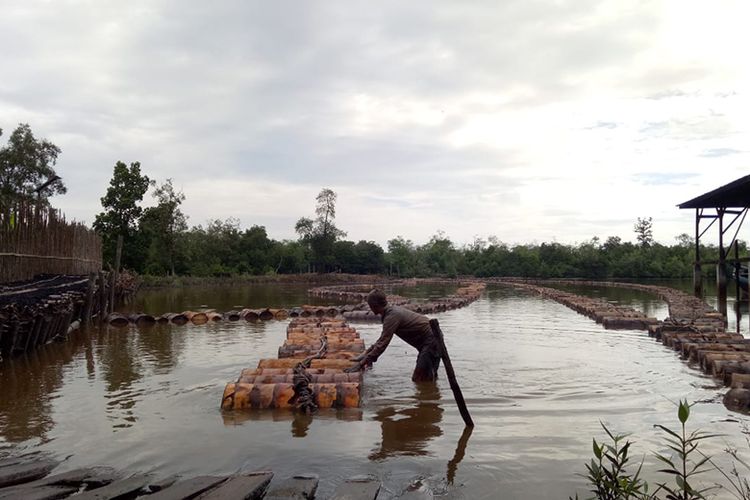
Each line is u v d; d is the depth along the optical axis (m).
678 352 9.66
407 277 59.97
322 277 51.47
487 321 15.39
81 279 18.02
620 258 54.19
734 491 3.73
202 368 8.28
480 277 60.19
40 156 35.12
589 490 3.82
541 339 11.36
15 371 8.16
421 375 7.25
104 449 4.74
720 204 21.78
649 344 10.69
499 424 5.36
